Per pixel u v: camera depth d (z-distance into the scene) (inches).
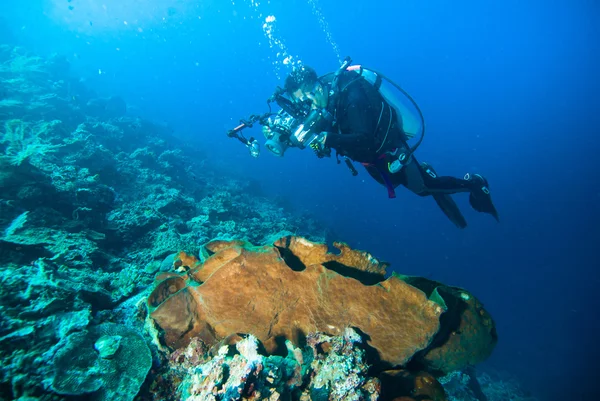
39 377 76.9
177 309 91.2
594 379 662.5
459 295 94.9
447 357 93.2
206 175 596.4
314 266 92.0
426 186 153.6
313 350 88.1
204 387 73.4
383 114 136.3
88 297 113.4
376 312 88.0
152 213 221.9
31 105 384.5
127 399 79.5
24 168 173.3
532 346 814.5
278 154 147.7
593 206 1722.4
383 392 84.7
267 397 74.2
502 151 2829.7
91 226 186.4
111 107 603.2
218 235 244.8
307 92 137.7
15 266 126.2
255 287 91.7
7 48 596.1
